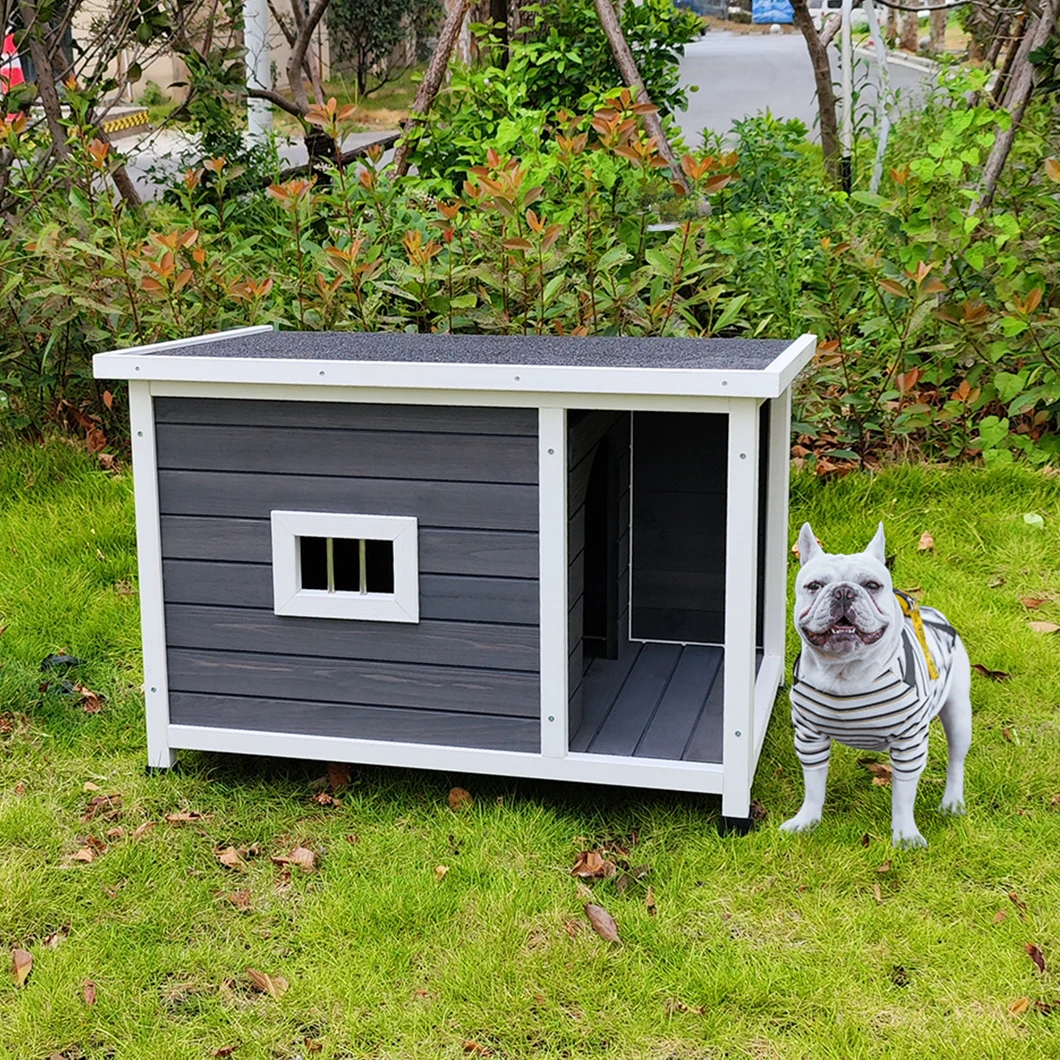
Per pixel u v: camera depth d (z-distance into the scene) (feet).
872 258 12.62
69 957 7.64
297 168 17.12
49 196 14.61
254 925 7.93
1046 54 14.11
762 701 9.29
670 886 8.02
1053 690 9.83
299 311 12.77
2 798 8.98
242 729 8.96
